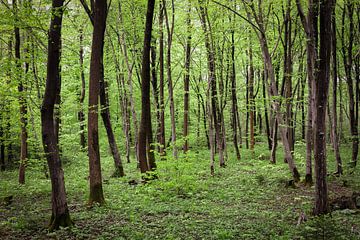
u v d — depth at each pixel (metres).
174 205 12.18
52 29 9.27
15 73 15.07
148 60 15.59
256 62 26.56
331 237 8.04
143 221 10.13
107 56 26.14
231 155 29.27
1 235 9.13
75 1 21.59
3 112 19.00
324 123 9.88
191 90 33.50
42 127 9.45
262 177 17.17
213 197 13.62
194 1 19.78
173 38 23.83
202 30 22.03
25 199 14.47
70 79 26.09
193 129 36.47
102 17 12.48
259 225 9.22
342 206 11.01
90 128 12.25
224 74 28.80
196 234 8.62
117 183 17.25
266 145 35.06
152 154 16.69
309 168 15.95
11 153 28.00
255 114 39.25
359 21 20.06
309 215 10.15
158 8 22.34
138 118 36.72
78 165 25.66
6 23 12.18
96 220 10.27
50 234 8.91
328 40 9.71
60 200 9.62
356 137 19.62
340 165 17.88
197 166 20.72
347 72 20.61
